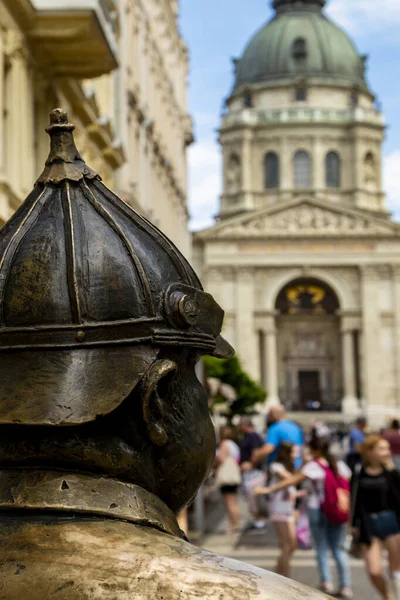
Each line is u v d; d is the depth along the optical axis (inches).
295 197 3836.1
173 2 2047.2
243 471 896.9
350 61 4136.3
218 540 738.8
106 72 738.8
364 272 3531.0
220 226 3543.3
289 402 3690.9
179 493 72.6
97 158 982.4
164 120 1870.1
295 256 3535.9
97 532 64.4
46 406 66.2
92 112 908.6
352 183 4005.9
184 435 71.7
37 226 71.4
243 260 3535.9
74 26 655.1
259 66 4128.9
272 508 500.7
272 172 4018.2
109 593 60.7
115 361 68.1
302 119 3991.1
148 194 1568.7
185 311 69.4
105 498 66.6
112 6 730.8
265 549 685.3
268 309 3540.8
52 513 66.0
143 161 1498.5
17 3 623.2
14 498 66.0
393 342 3528.5
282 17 4232.3
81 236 70.2
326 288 3688.5
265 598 59.7
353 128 4005.9
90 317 68.5
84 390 66.8
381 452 410.9
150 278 70.2
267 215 3553.2
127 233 71.4
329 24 4210.1
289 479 491.2
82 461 67.1
